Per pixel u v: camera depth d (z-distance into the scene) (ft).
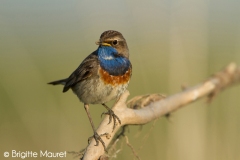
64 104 45.78
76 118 43.39
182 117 37.29
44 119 43.42
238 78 33.94
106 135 27.71
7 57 65.26
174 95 31.86
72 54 68.13
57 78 57.52
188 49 40.09
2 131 44.21
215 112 38.99
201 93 32.89
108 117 28.55
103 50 33.91
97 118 43.80
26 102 46.24
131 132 41.19
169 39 40.24
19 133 43.55
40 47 70.44
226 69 34.04
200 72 39.19
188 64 39.27
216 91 33.55
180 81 38.81
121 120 28.40
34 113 44.45
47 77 57.93
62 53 68.54
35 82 48.96
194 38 40.32
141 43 43.47
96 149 26.86
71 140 40.37
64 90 36.50
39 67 61.72
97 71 33.55
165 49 56.49
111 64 33.63
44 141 41.11
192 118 37.32
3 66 60.29
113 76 33.60
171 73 39.09
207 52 40.55
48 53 68.08
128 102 32.22
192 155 36.27
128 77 34.35
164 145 37.73
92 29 44.27
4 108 48.57
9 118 46.83
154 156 38.22
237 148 37.19
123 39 34.71
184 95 32.12
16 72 57.36
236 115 39.01
